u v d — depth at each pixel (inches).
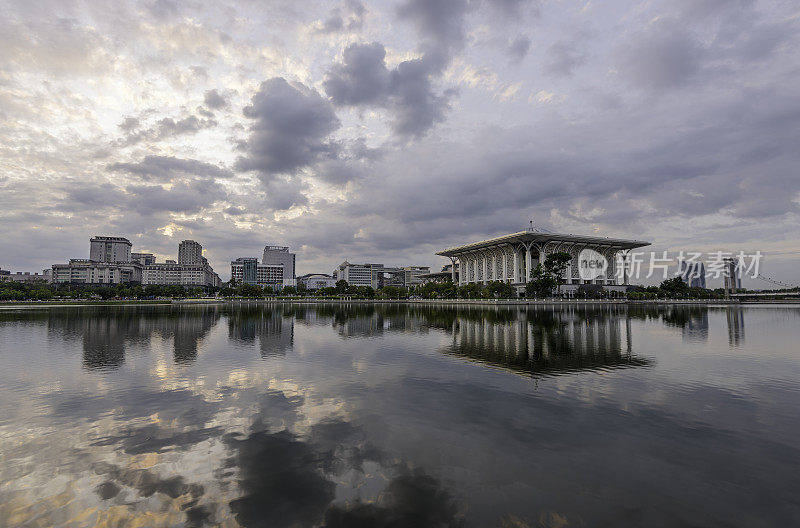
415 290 6811.0
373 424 420.5
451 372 681.0
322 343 1054.4
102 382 604.4
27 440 375.9
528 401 507.5
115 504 267.6
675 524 247.0
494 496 277.7
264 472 311.6
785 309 3107.8
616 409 475.8
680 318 2015.3
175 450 353.1
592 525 244.5
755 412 465.7
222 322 1760.6
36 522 247.9
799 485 296.2
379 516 251.9
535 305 3563.0
